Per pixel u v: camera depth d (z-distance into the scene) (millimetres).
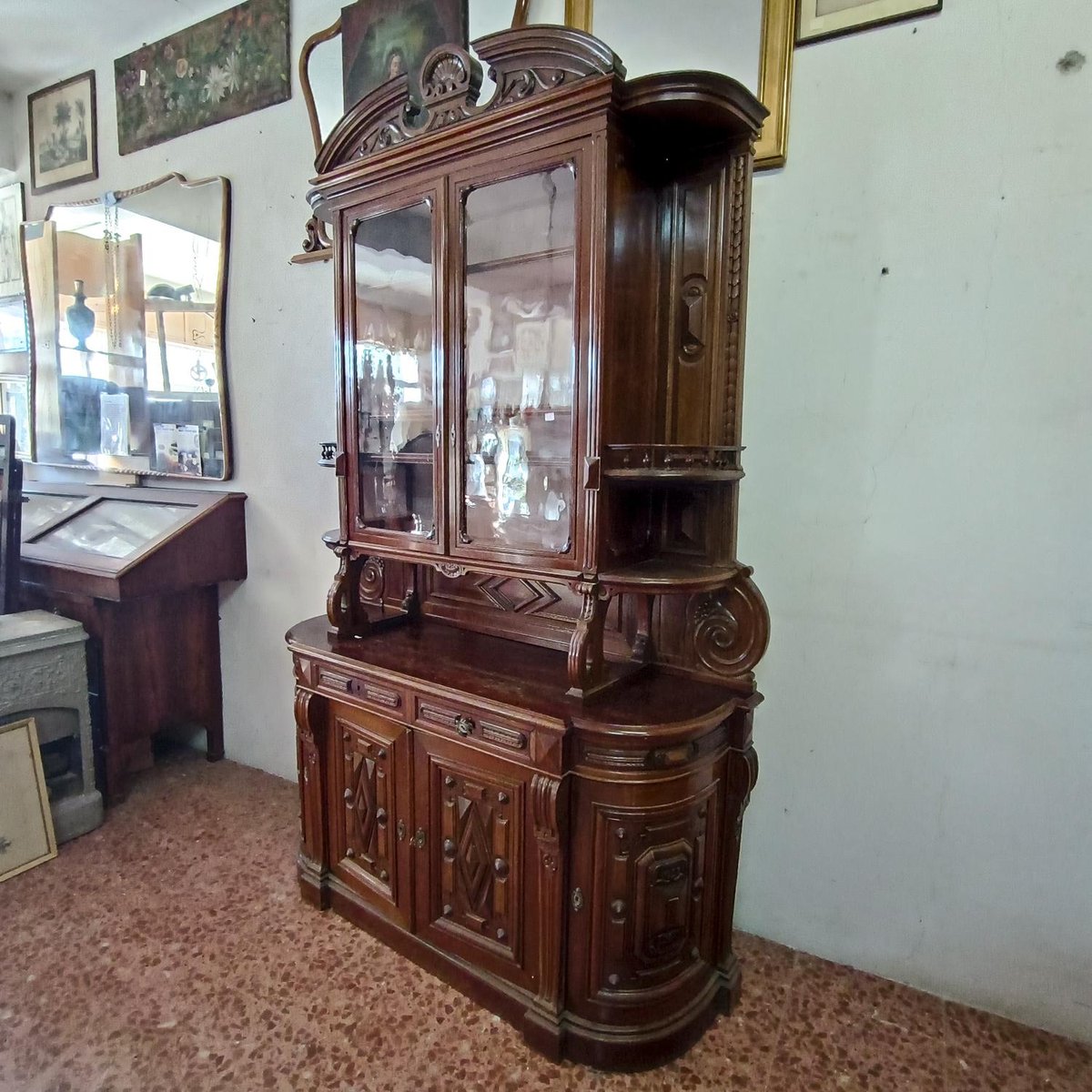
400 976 1724
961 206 1438
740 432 1519
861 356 1562
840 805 1715
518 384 1519
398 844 1747
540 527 1496
